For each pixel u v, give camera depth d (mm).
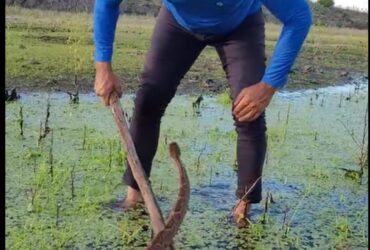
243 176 3416
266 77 3152
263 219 3463
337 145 4918
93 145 4414
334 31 16094
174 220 2676
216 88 7035
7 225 3262
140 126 3482
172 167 4152
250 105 3154
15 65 6840
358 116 6156
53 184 3701
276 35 12641
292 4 3102
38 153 4172
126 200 3553
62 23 10102
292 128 5363
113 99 3209
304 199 3785
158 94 3436
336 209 3682
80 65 6957
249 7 3318
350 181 4109
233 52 3373
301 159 4492
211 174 4059
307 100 6910
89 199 3600
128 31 11047
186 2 3219
